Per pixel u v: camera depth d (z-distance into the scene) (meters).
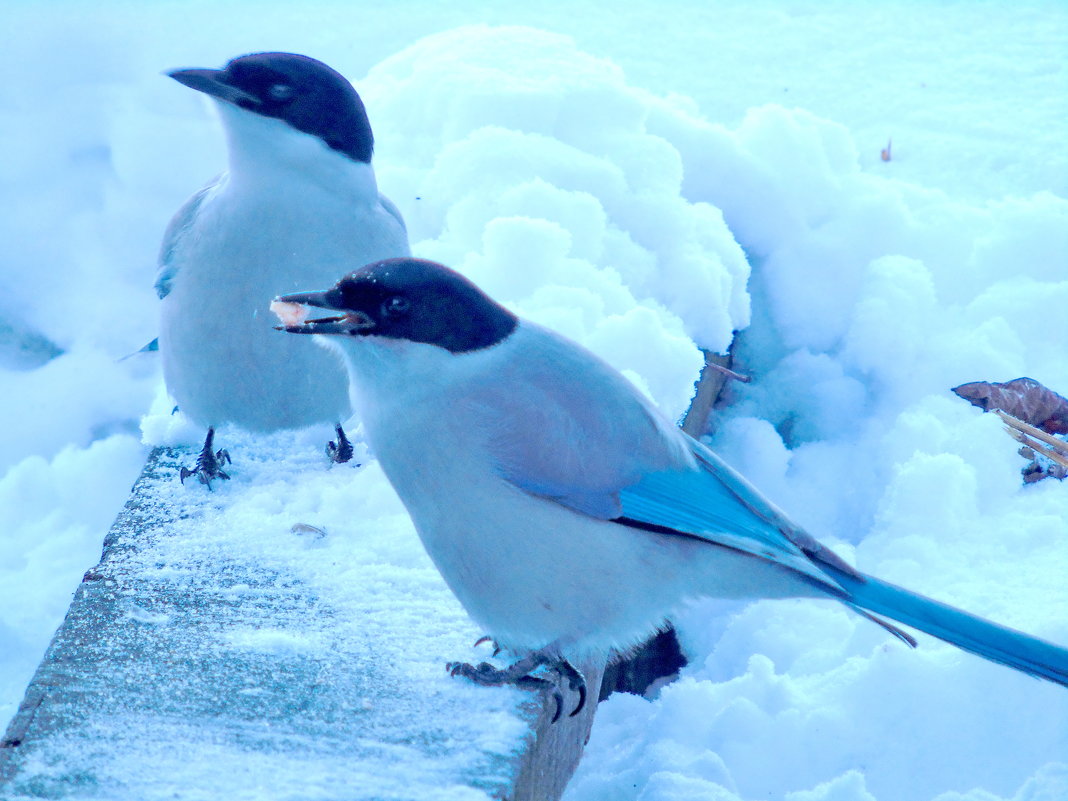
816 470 11.69
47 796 5.92
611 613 6.88
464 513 6.75
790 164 13.07
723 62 17.48
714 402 12.42
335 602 7.71
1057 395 11.64
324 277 8.70
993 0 19.59
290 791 6.07
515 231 10.65
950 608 6.93
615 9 19.08
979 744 8.17
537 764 6.93
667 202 11.85
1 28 17.48
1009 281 12.77
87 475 12.52
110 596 7.62
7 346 14.11
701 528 6.86
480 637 7.45
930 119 16.02
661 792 7.82
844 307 12.60
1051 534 9.98
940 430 11.26
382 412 6.88
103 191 15.34
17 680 10.28
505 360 6.86
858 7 19.38
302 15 18.47
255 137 8.43
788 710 8.44
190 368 9.02
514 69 13.02
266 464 9.45
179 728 6.47
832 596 7.04
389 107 13.06
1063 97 16.44
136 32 17.69
